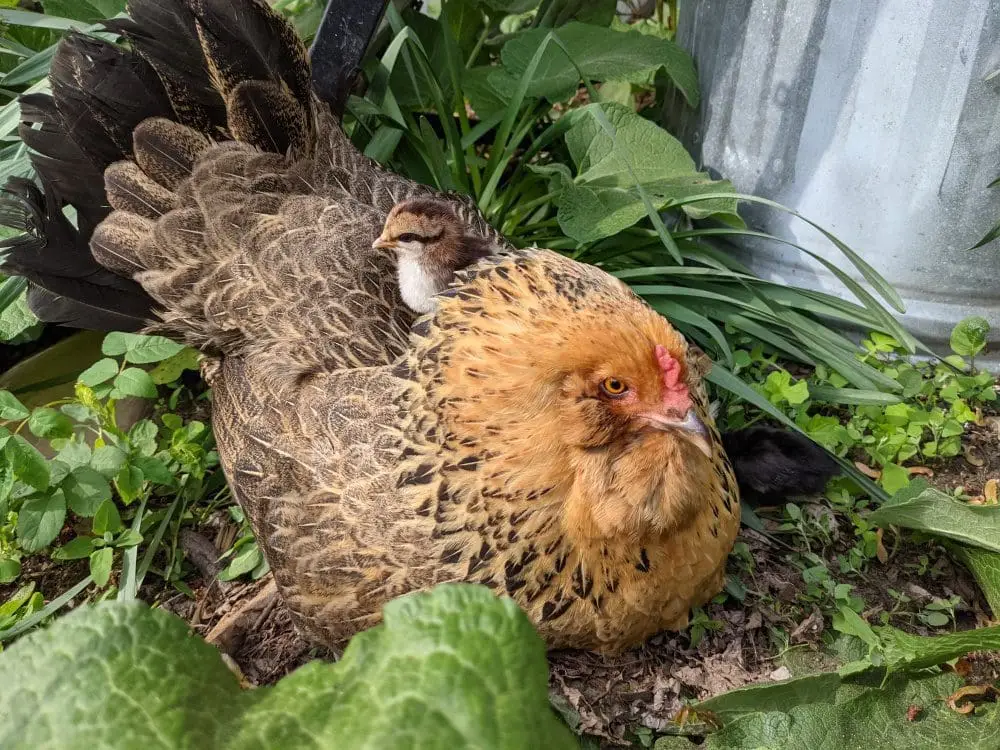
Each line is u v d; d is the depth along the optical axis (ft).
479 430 1.07
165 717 0.62
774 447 1.45
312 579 1.16
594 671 1.25
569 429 1.05
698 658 1.27
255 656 1.34
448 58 1.88
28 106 1.36
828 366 1.71
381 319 1.30
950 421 1.54
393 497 1.12
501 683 0.60
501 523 1.08
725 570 1.35
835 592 1.32
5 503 1.41
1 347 1.89
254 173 1.38
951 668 1.21
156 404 1.76
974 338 1.61
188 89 1.35
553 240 1.89
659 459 1.06
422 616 0.63
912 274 1.66
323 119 1.51
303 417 1.23
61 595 1.40
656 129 1.79
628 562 1.11
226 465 1.36
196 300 1.36
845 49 1.50
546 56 1.85
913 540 1.43
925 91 1.46
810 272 1.76
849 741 1.11
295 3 2.00
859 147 1.57
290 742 0.60
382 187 1.52
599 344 1.01
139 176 1.36
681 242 1.84
